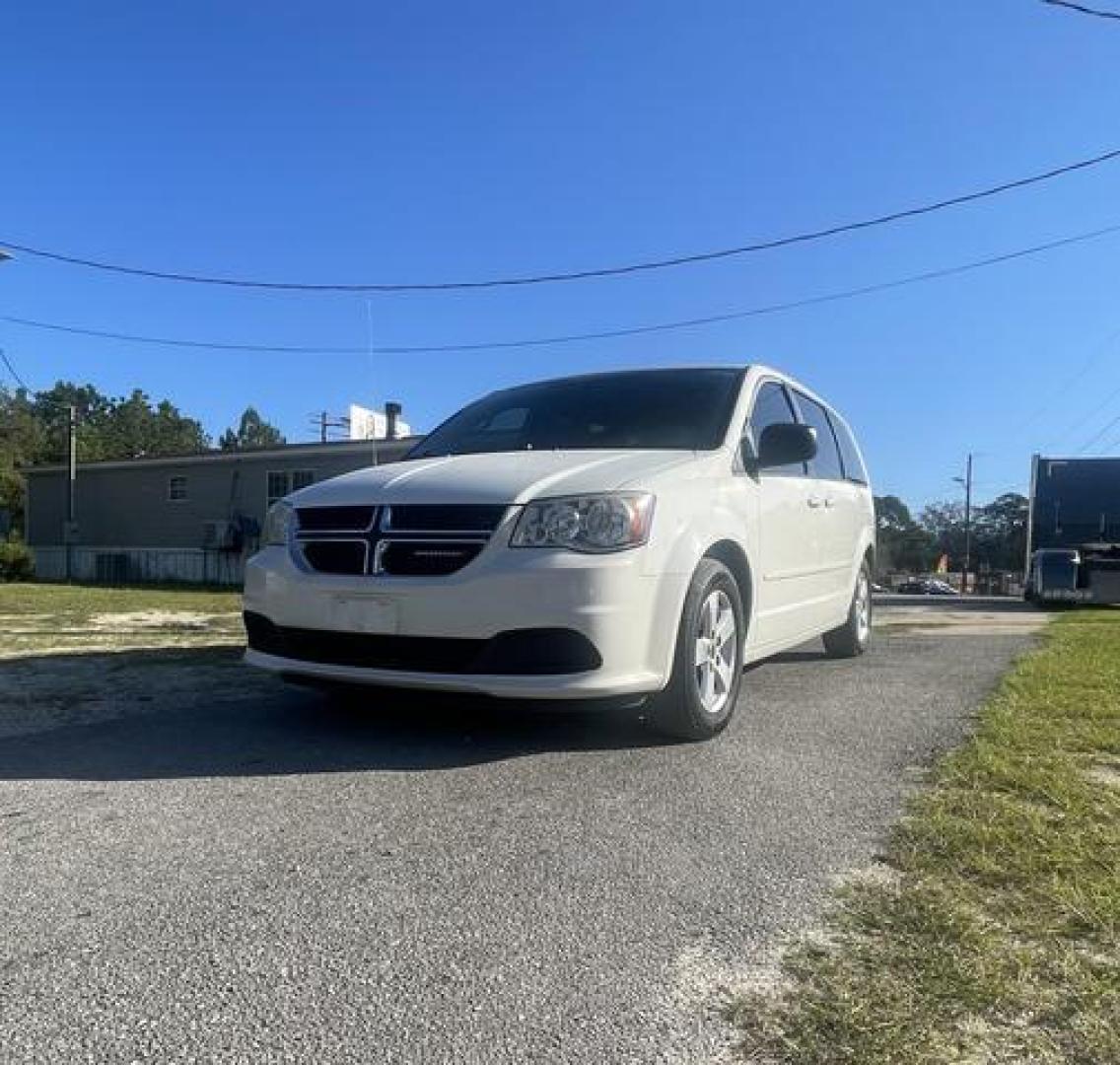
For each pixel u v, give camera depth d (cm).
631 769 385
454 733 440
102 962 228
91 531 3738
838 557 665
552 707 394
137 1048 194
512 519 392
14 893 266
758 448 522
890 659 716
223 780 367
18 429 7162
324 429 4978
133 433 10925
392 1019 206
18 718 473
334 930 245
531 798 348
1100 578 1669
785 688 575
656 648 400
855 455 758
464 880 276
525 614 382
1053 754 404
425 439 585
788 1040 197
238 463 3384
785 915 254
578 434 521
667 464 443
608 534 391
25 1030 200
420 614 392
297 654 431
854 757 406
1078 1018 204
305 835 310
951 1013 206
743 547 476
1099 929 244
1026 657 704
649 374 568
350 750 409
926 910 254
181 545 3503
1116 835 307
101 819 324
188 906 258
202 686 559
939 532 9500
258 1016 206
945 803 340
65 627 978
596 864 288
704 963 229
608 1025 204
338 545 417
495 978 222
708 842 306
